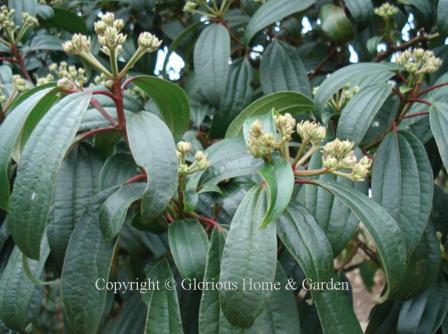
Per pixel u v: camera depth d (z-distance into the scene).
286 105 0.56
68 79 0.45
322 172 0.41
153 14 0.91
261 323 0.42
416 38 0.75
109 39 0.41
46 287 0.85
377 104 0.52
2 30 0.78
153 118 0.42
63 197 0.50
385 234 0.41
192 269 0.43
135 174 0.51
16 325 0.49
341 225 0.49
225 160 0.47
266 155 0.39
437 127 0.49
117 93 0.43
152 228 0.48
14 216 0.38
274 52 0.76
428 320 0.55
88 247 0.44
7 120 0.40
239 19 0.83
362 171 0.41
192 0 0.80
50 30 0.92
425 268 0.53
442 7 0.63
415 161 0.52
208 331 0.40
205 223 0.48
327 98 0.55
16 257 0.51
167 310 0.43
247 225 0.37
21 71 0.77
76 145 0.52
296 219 0.42
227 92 0.76
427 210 0.50
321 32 0.89
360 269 1.01
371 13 0.73
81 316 0.44
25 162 0.38
